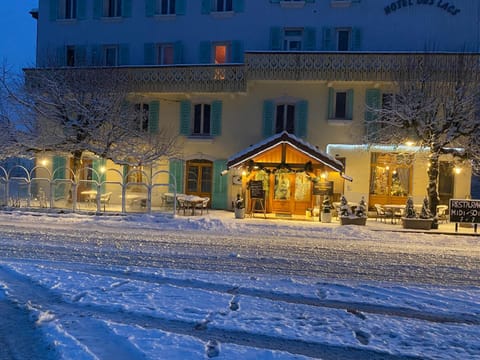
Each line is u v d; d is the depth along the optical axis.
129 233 12.76
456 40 19.89
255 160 17.94
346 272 8.46
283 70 19.66
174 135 21.45
